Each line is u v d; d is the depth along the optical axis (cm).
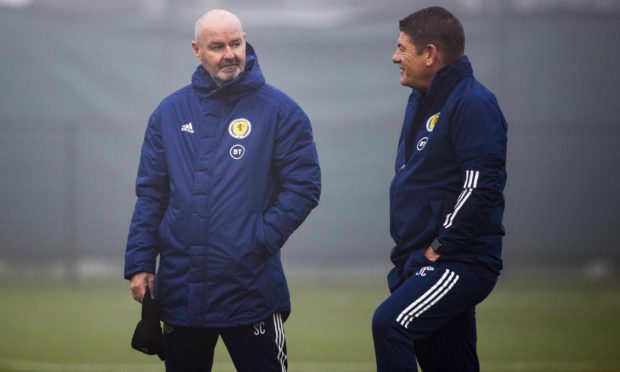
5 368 3228
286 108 1961
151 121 2006
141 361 3403
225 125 1945
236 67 1942
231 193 1917
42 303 5369
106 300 5528
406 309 1878
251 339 1933
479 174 1859
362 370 3189
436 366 2039
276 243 1923
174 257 1933
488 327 4353
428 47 1953
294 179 1952
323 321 4625
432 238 1933
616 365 3244
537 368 3181
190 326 1917
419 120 1981
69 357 3494
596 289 6075
